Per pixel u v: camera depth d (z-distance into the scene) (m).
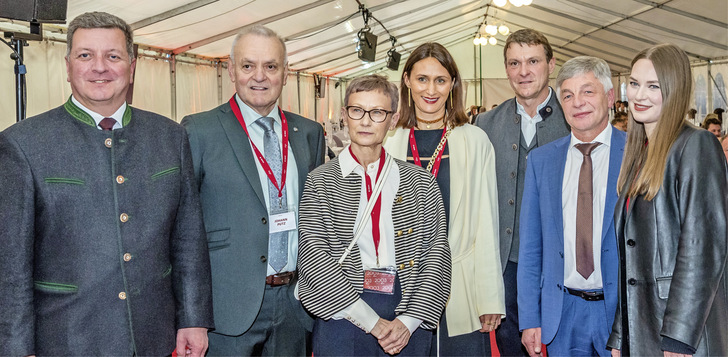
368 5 9.63
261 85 2.09
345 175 1.93
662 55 1.73
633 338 1.73
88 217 1.62
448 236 2.17
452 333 2.13
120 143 1.70
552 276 2.09
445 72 2.22
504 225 2.47
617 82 15.41
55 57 7.16
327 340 1.88
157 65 9.39
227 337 2.05
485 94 18.42
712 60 11.38
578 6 10.62
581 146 2.07
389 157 2.01
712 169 1.62
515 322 2.51
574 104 2.02
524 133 2.60
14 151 1.55
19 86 2.95
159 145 1.80
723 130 10.37
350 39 12.23
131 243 1.67
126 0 6.36
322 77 16.28
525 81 2.52
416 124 2.36
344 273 1.84
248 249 2.03
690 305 1.58
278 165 2.17
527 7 12.04
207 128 2.10
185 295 1.87
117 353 1.63
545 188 2.15
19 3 2.88
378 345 1.87
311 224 1.87
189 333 1.90
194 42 9.27
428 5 11.03
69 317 1.59
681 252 1.62
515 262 2.48
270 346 2.12
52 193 1.58
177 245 1.89
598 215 2.01
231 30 8.88
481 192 2.22
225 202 2.05
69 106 1.68
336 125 16.45
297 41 10.95
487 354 2.33
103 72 1.63
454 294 2.14
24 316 1.53
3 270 1.52
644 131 1.84
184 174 1.88
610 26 11.48
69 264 1.59
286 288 2.13
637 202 1.77
